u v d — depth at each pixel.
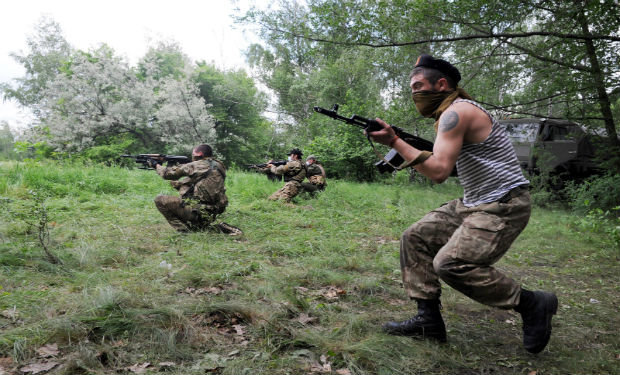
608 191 8.74
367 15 8.64
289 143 26.06
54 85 22.00
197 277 3.26
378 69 12.17
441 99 2.25
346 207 8.12
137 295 2.68
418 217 7.46
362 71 12.10
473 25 8.77
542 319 2.19
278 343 2.23
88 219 5.32
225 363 1.98
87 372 1.84
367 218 6.99
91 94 21.72
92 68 22.03
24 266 3.25
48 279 3.02
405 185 14.88
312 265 3.89
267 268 3.64
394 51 9.45
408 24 8.51
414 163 2.02
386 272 3.93
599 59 8.40
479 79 9.73
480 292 2.13
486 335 2.60
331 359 2.11
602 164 9.34
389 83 13.80
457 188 14.81
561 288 3.82
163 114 22.03
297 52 24.95
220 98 25.69
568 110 9.41
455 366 2.16
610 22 7.77
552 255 5.29
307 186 8.52
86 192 7.51
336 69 19.64
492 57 9.38
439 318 2.41
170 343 2.09
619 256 5.36
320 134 22.11
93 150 19.83
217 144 25.30
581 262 5.01
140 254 4.00
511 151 2.16
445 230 2.35
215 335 2.30
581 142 11.52
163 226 5.25
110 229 4.91
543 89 9.30
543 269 4.58
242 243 4.71
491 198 2.13
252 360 2.01
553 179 10.79
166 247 4.30
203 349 2.14
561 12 7.79
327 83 21.20
